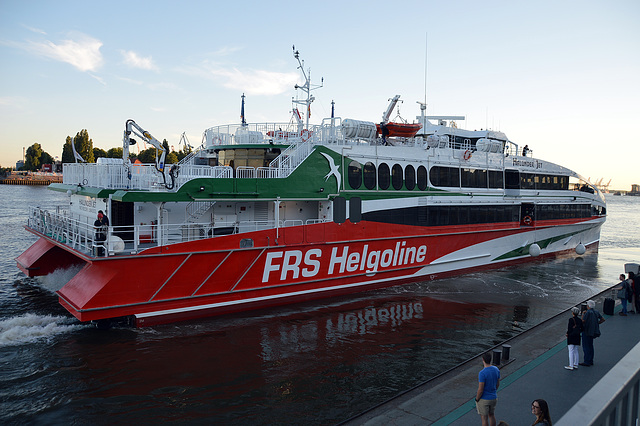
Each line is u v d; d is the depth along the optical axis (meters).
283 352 14.16
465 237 24.86
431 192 22.94
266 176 18.02
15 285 21.25
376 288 21.17
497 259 27.42
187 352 13.93
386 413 9.73
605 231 64.12
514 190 28.20
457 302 20.03
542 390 10.65
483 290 22.28
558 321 16.53
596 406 2.22
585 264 31.30
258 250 17.14
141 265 14.95
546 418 7.16
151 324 15.49
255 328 16.06
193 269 15.95
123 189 16.31
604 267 30.39
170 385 11.90
